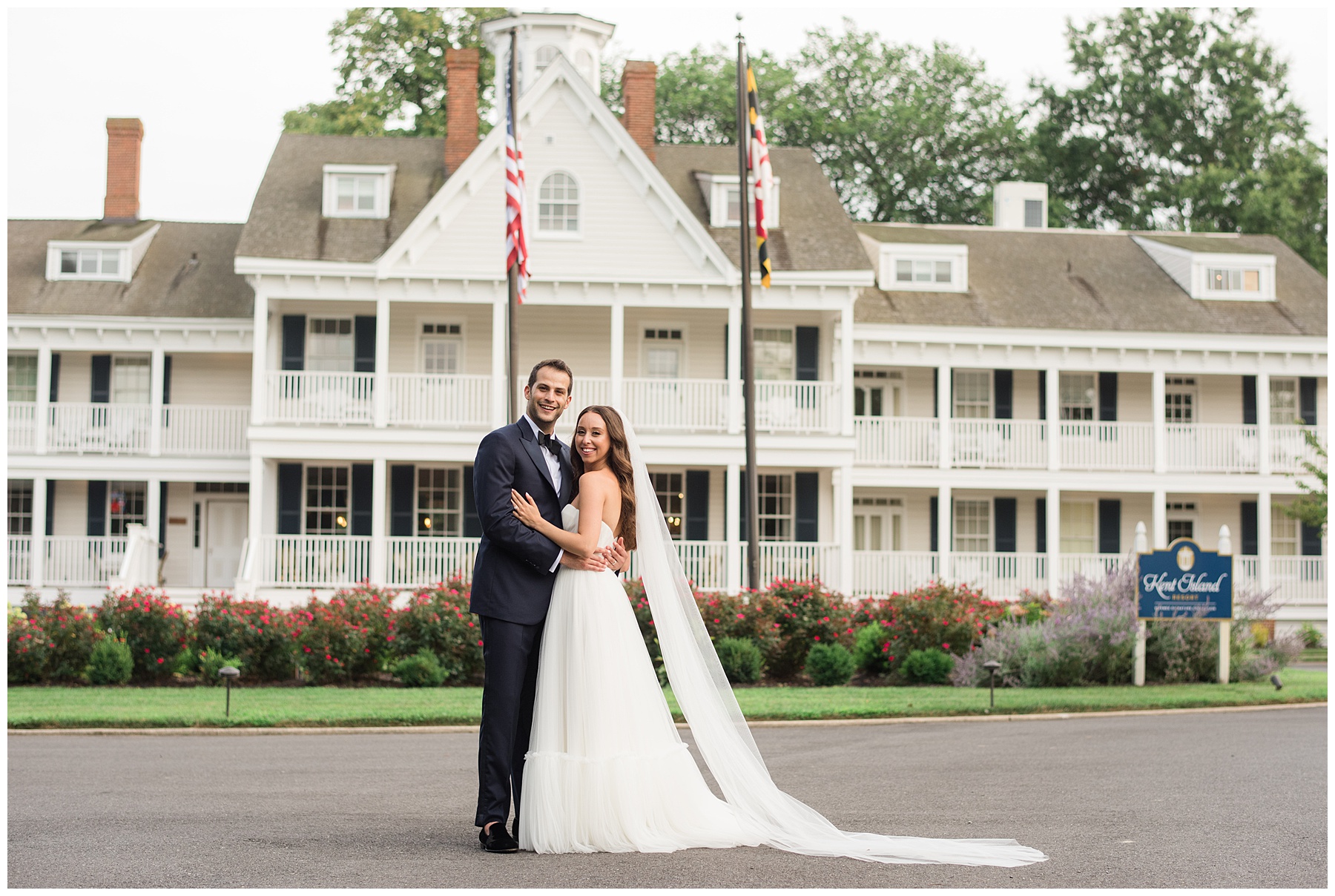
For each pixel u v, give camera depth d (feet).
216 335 85.35
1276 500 93.76
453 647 55.72
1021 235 102.73
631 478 22.33
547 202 80.94
